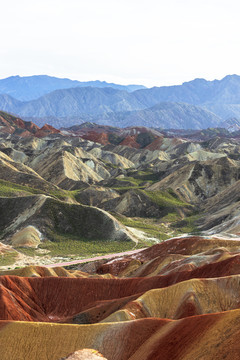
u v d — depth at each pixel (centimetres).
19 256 10538
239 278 5094
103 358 3225
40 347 4119
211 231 12544
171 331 3722
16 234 12269
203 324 3519
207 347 3095
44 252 11162
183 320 3825
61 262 10181
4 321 4469
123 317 4528
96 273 8950
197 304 4803
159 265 7862
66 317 6119
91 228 12812
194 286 5019
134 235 12950
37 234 12144
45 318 6028
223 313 3559
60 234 12475
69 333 4203
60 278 6681
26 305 6022
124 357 3794
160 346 3566
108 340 4009
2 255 10494
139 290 6291
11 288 6256
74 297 6425
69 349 4059
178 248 9225
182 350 3338
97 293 6450
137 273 8031
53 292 6512
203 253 7644
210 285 5066
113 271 8800
